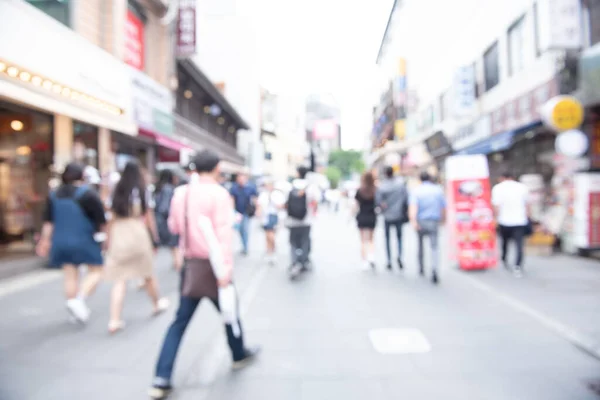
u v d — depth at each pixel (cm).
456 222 802
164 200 787
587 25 960
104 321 506
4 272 746
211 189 338
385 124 4494
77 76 985
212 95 2455
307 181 769
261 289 674
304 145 8238
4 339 445
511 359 380
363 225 822
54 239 484
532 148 1280
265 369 369
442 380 341
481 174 806
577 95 962
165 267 874
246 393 327
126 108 1244
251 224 2117
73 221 484
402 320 498
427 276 755
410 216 717
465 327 468
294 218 759
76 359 392
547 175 1169
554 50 991
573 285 659
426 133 2580
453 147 1997
